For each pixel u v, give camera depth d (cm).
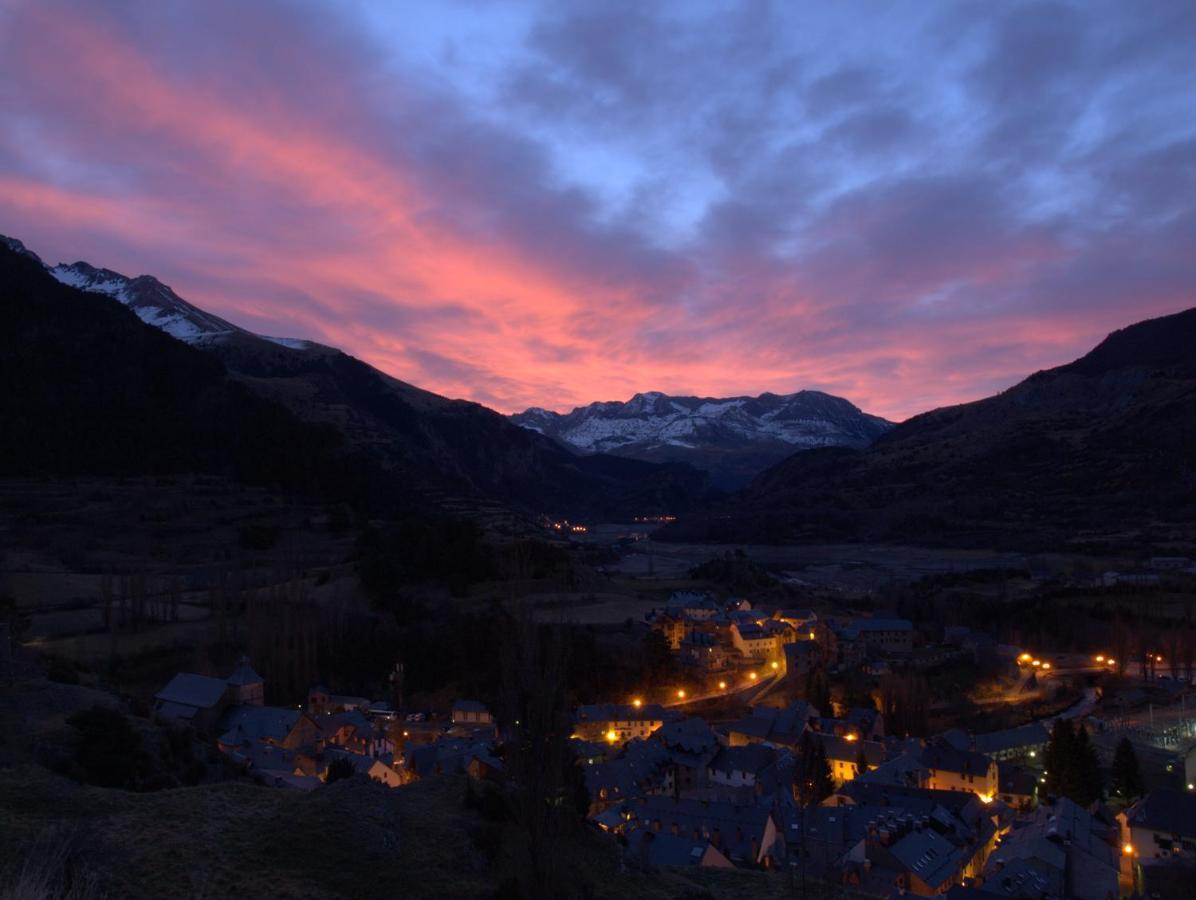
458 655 13462
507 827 4059
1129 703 14012
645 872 4412
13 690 5884
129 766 4972
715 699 14662
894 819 7975
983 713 13962
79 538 17000
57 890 2662
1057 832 7325
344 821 3881
